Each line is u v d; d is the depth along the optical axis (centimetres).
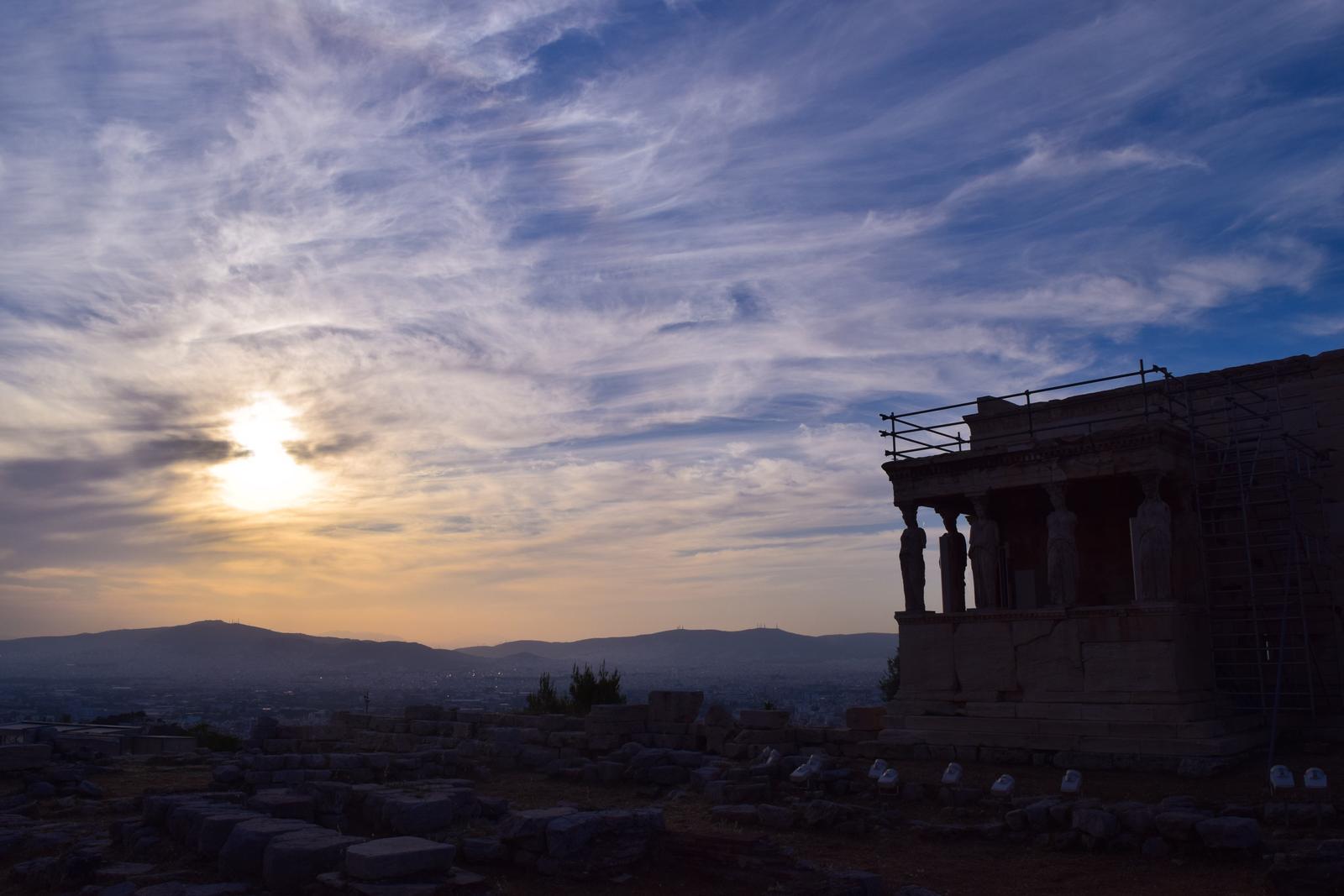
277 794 2023
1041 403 3534
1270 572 2941
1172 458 2805
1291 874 1577
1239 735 2603
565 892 1642
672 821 2211
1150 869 1766
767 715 3041
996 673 2891
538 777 3039
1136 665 2659
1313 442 2986
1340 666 2833
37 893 1684
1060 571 2828
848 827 2086
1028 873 1781
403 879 1479
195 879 1631
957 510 3362
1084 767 2569
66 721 5578
